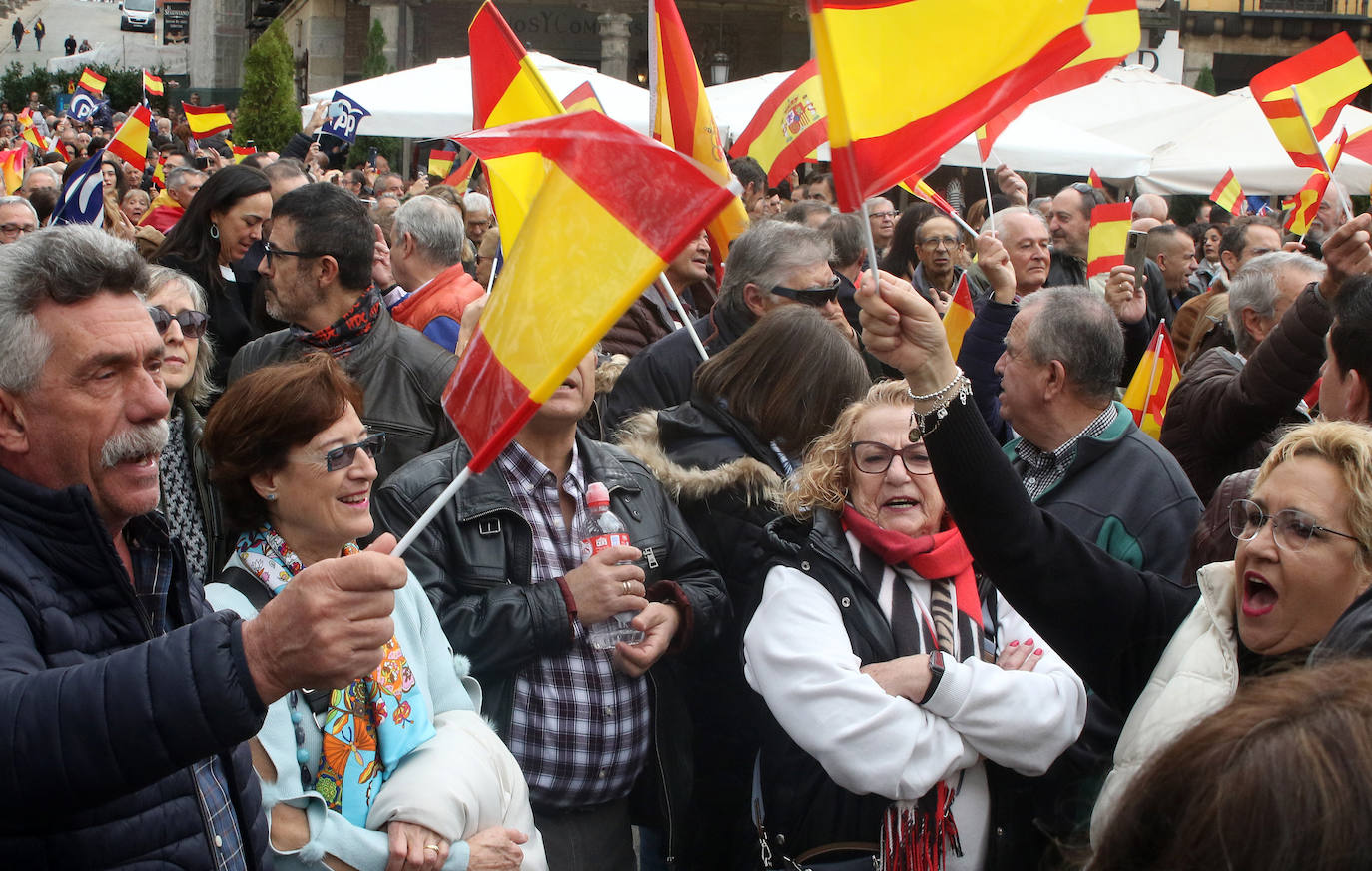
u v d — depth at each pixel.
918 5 2.19
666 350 4.53
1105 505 3.32
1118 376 3.48
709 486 3.27
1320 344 3.74
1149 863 1.13
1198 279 9.10
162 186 13.82
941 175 17.41
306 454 2.52
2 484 1.81
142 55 57.78
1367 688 1.09
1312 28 31.58
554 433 3.14
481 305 3.71
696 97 4.78
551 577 3.07
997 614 2.93
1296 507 2.12
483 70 3.61
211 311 5.18
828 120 2.12
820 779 2.75
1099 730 2.86
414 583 2.70
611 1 26.98
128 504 1.91
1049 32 2.20
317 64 34.22
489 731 2.64
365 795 2.42
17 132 24.73
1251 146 12.43
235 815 2.02
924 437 2.41
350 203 4.06
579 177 1.87
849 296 5.85
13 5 66.06
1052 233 7.96
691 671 3.26
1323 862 1.01
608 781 3.06
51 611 1.79
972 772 2.74
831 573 2.82
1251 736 1.08
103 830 1.79
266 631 1.64
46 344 1.83
